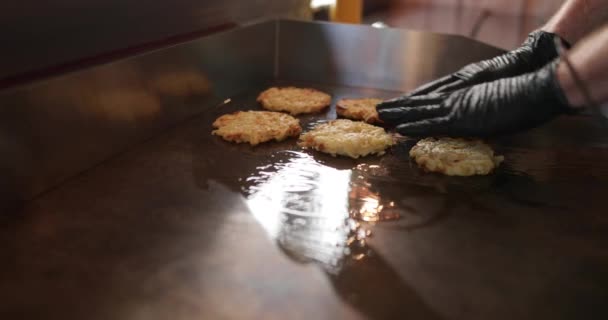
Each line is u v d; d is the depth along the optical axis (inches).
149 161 23.8
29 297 16.1
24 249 17.9
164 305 15.9
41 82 20.2
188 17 30.5
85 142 22.4
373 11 58.5
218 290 16.5
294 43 35.3
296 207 20.9
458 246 18.9
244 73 32.7
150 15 27.7
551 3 54.7
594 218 20.6
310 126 28.5
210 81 29.7
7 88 19.4
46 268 17.1
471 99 23.9
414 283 17.2
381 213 20.7
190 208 20.6
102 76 22.6
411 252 18.6
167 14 28.9
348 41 34.1
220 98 30.9
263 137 26.0
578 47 21.9
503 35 46.8
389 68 33.9
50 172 21.1
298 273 17.4
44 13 22.0
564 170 24.0
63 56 23.4
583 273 17.8
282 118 28.0
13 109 19.4
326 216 20.4
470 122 23.7
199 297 16.3
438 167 23.6
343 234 19.4
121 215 19.9
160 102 26.2
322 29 34.4
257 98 32.0
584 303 16.6
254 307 16.0
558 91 21.6
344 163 24.5
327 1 45.4
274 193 21.8
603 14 26.0
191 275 17.1
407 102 25.6
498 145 26.3
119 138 24.1
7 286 16.4
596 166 24.4
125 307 15.8
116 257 17.8
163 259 17.8
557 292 17.0
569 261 18.3
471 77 26.1
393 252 18.5
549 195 22.1
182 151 24.9
